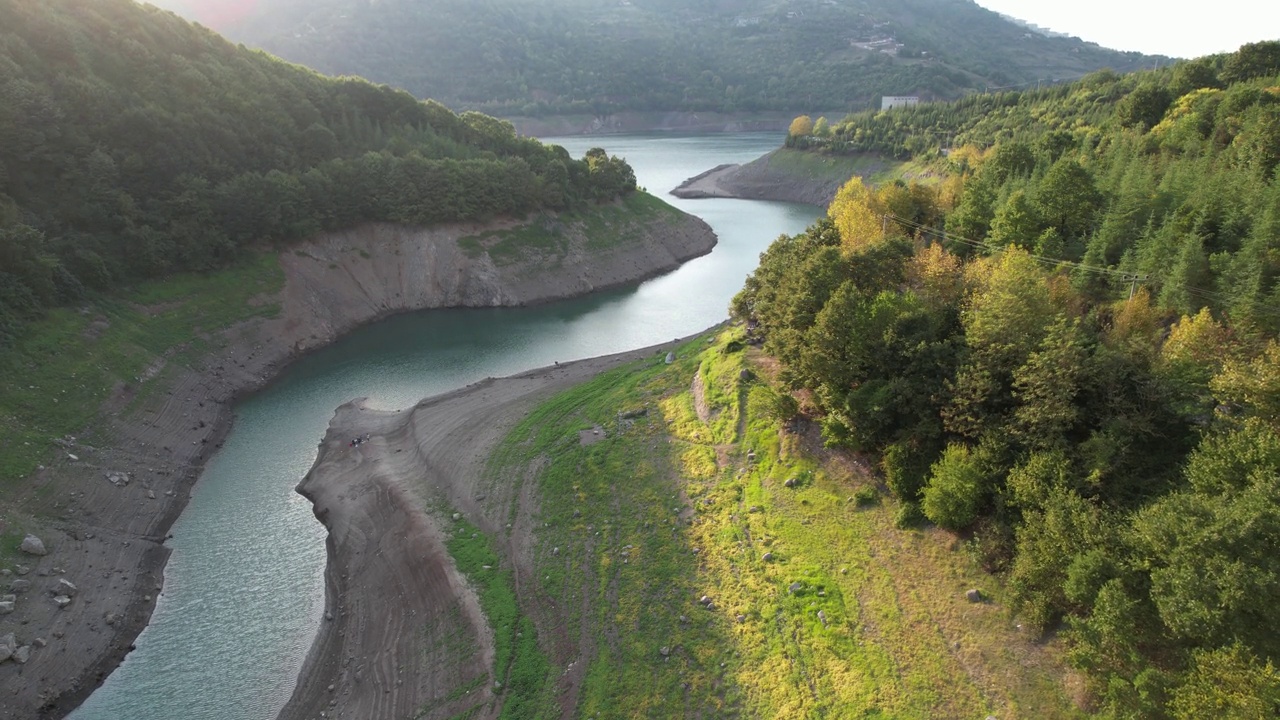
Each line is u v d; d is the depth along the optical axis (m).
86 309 73.56
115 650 44.22
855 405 43.75
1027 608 32.47
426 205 115.50
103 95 85.31
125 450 62.44
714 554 43.44
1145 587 28.53
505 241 120.31
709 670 35.78
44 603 45.12
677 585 41.94
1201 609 25.38
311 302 99.00
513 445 62.50
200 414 73.12
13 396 59.69
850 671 33.28
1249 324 42.41
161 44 100.56
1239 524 26.09
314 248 105.06
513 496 55.09
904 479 41.22
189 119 93.50
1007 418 38.59
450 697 37.81
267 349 88.81
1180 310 47.19
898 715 30.70
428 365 89.44
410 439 67.06
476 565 47.59
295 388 82.81
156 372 73.69
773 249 72.00
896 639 34.19
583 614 41.44
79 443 59.88
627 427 61.25
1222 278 47.06
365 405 77.81
